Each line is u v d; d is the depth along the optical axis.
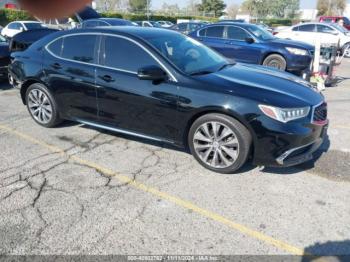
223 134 3.38
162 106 3.62
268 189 3.22
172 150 4.11
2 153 4.03
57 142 4.37
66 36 4.45
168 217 2.79
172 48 3.93
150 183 3.34
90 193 3.15
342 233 2.59
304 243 2.48
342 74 9.81
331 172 3.57
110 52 4.02
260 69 4.23
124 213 2.85
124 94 3.86
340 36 14.48
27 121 5.21
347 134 4.68
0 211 2.88
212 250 2.41
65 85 4.39
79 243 2.49
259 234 2.58
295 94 3.40
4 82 8.12
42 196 3.10
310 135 3.29
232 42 9.29
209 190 3.21
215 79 3.52
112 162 3.80
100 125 4.32
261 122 3.16
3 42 8.36
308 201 3.02
